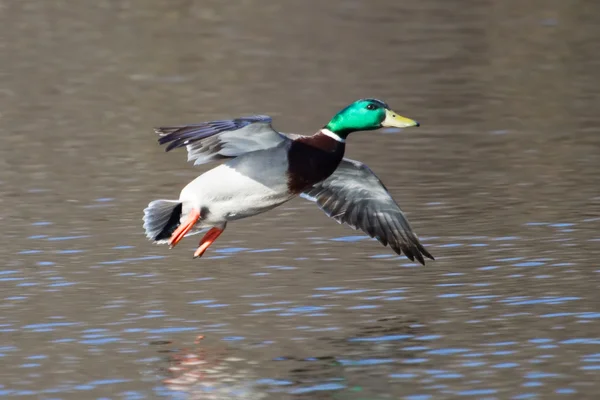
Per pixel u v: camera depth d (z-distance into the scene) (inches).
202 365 450.6
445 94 1018.1
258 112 936.3
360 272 560.7
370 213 494.6
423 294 528.7
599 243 597.3
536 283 538.9
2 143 847.7
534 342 468.1
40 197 703.7
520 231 623.5
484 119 928.3
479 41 1232.2
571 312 499.8
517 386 426.9
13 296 528.7
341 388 429.1
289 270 565.3
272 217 658.8
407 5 1406.3
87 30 1255.5
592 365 444.1
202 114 930.1
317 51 1176.8
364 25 1300.4
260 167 452.8
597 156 800.9
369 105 465.4
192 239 617.6
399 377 438.0
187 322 495.8
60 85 1037.8
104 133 874.8
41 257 586.6
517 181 737.6
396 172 770.8
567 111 951.0
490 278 547.8
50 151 823.7
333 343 470.9
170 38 1222.9
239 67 1106.1
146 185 732.0
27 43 1198.9
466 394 421.7
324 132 468.4
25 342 474.3
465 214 662.5
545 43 1222.3
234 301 521.3
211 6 1378.0
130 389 429.4
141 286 543.2
